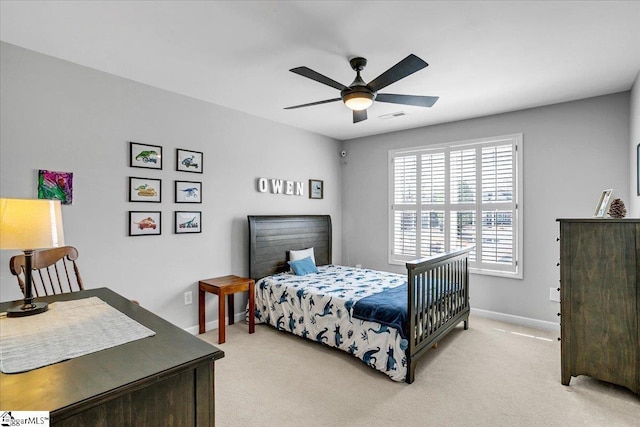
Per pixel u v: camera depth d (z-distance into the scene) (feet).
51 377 2.97
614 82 9.75
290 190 14.96
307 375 8.59
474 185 13.47
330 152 17.20
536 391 7.78
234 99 11.55
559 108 11.56
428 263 9.00
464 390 7.84
